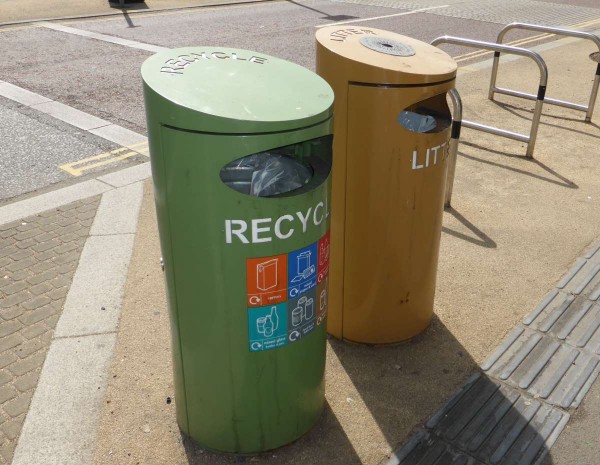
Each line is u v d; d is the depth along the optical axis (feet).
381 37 10.69
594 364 10.65
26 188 17.30
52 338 11.10
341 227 10.21
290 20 43.91
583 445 9.05
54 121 22.63
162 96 6.92
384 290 10.46
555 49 35.68
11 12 43.29
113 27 39.47
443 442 9.04
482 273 13.39
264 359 8.07
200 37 36.96
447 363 10.64
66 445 8.87
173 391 9.93
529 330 11.53
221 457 8.76
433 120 10.07
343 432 9.21
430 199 10.02
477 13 50.01
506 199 16.98
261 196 7.48
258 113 6.89
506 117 23.84
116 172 18.30
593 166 19.34
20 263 13.44
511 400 9.83
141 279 12.92
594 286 12.94
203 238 7.38
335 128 9.66
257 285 7.60
